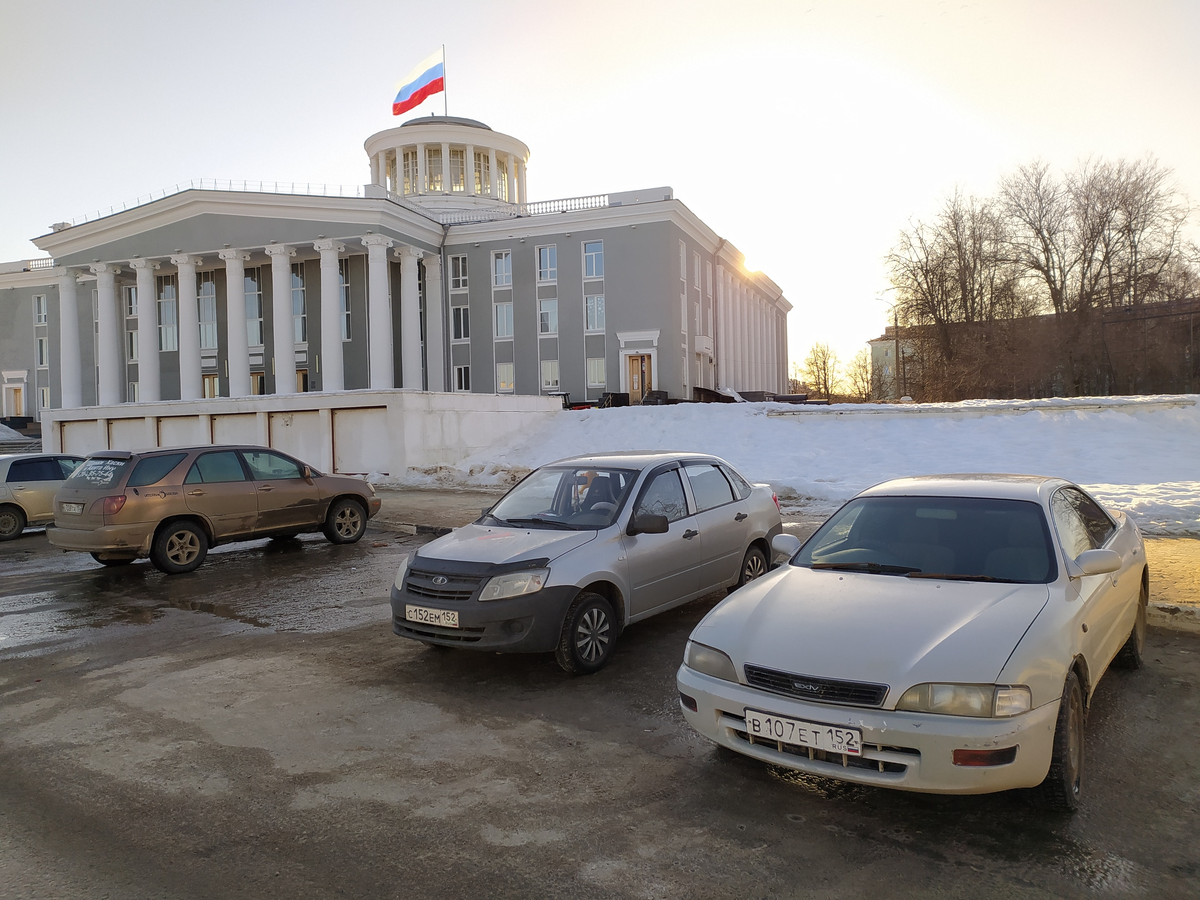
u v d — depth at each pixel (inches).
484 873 123.3
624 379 1576.0
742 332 2231.8
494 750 171.9
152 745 179.3
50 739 184.7
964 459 741.3
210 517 400.8
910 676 130.6
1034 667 130.2
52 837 137.6
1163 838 128.2
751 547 297.4
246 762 168.6
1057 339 1660.9
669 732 180.2
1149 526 414.3
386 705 202.2
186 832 138.6
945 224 1804.9
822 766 134.1
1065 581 157.2
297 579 372.8
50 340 2037.4
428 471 877.8
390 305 1656.0
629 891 117.5
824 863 123.8
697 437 957.8
